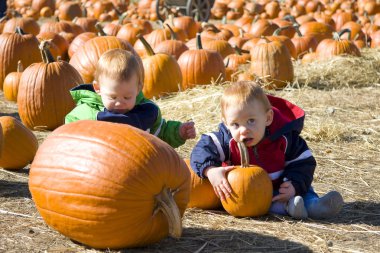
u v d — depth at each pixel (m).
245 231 5.52
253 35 16.83
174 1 22.11
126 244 5.03
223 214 5.95
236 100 5.55
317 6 26.67
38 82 9.62
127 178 4.86
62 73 9.72
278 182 5.95
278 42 12.31
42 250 5.13
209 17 24.97
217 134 5.90
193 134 5.98
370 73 12.80
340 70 12.74
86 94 5.76
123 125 5.19
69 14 24.98
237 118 5.57
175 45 13.41
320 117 9.66
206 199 5.98
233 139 5.83
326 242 5.27
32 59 12.42
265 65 12.05
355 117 9.84
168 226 5.09
